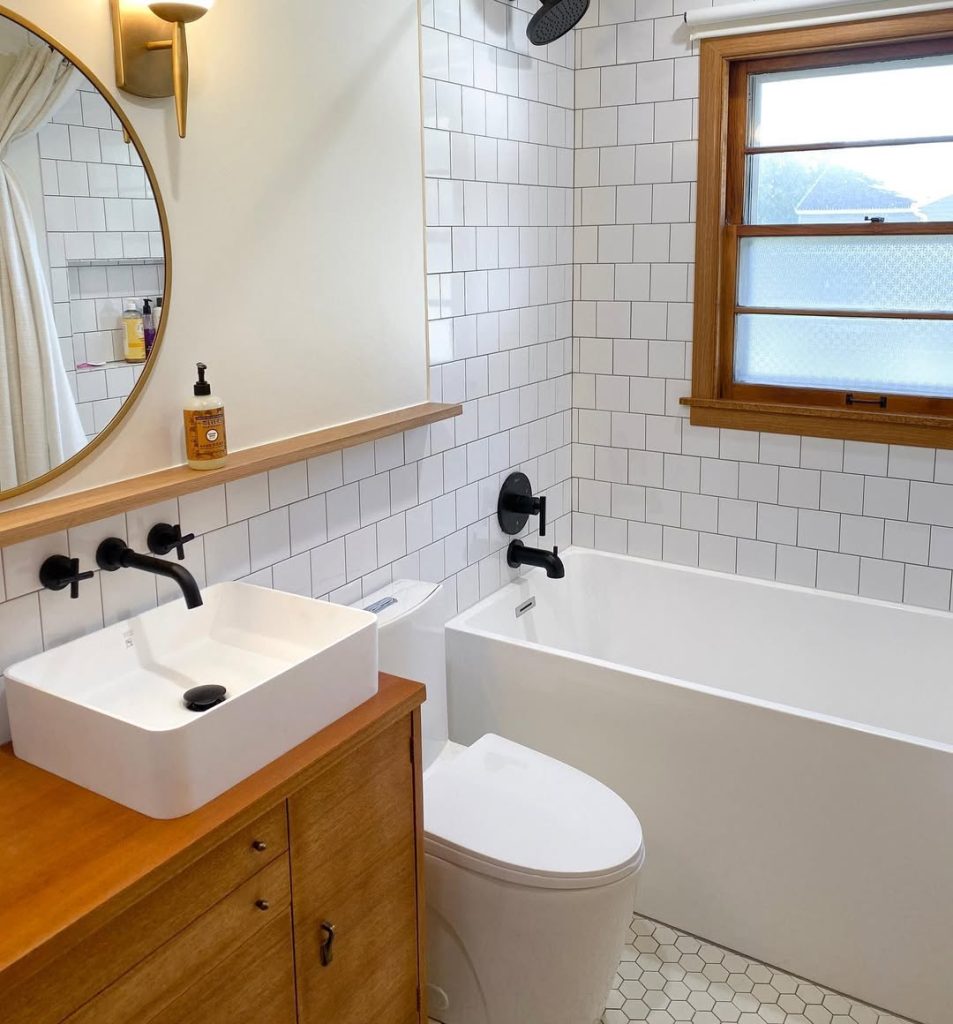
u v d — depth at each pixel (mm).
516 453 3320
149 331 1975
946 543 3084
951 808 2324
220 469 2066
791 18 2975
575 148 3422
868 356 3148
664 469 3512
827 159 3104
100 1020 1455
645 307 3416
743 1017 2469
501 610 3273
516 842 2217
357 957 1968
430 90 2688
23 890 1431
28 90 1699
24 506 1800
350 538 2611
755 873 2623
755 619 3416
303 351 2369
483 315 3043
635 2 3215
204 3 1869
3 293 1705
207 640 2135
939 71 2900
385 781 1967
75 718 1645
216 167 2086
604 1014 2473
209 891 1601
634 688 2719
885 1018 2475
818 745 2459
